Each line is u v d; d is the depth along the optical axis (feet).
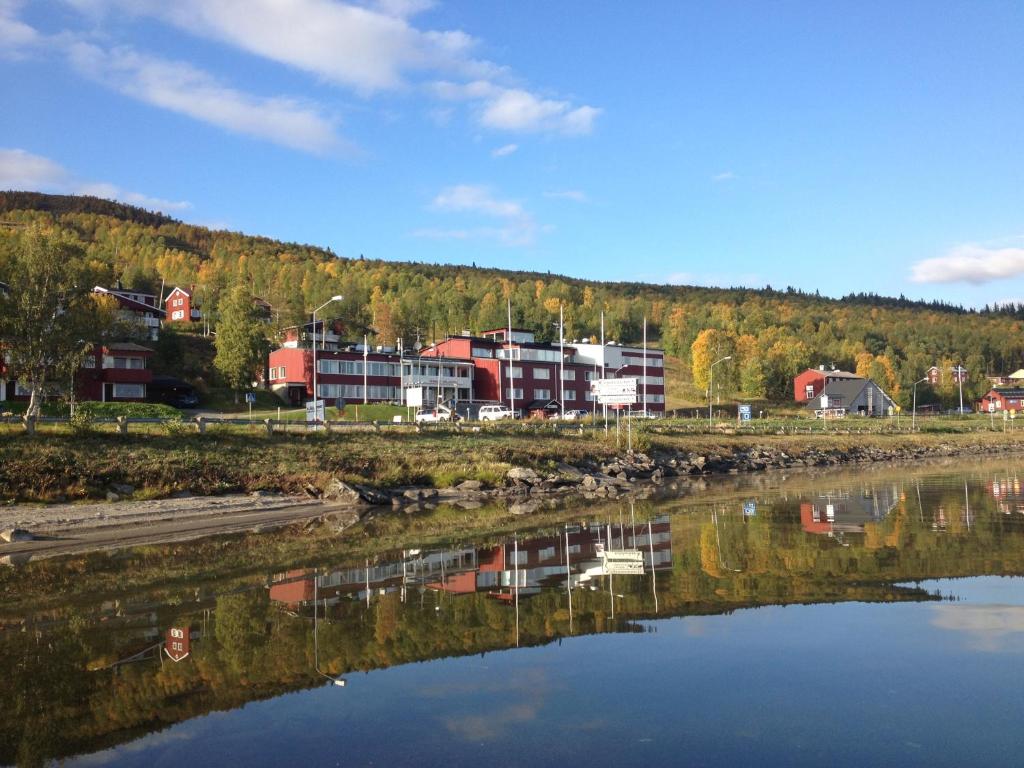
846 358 602.03
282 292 572.92
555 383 328.70
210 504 103.19
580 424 216.54
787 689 31.53
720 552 64.80
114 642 39.73
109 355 243.19
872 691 31.22
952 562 58.54
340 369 278.46
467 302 634.02
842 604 45.62
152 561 65.98
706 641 38.40
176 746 26.40
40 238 136.46
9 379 154.20
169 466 113.91
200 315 444.96
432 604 47.42
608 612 44.68
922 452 266.16
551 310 643.86
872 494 118.42
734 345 479.00
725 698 30.58
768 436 249.34
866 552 63.62
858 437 273.95
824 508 99.30
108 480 106.22
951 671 33.47
